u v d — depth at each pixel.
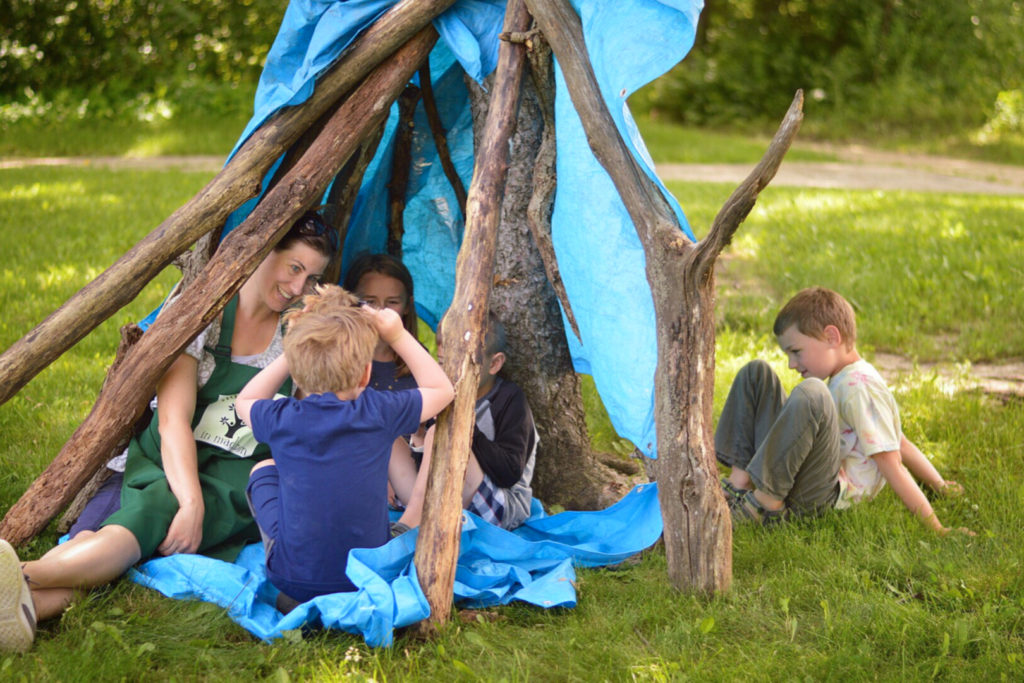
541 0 3.20
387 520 2.84
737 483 3.65
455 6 3.40
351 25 3.26
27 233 7.94
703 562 2.87
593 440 4.43
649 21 2.93
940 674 2.54
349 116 3.32
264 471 2.93
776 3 20.89
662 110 20.70
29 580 2.58
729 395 3.72
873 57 19.98
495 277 3.73
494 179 3.13
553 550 3.20
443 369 2.91
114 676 2.42
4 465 3.79
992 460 4.11
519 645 2.65
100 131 14.48
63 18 16.19
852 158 16.22
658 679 2.46
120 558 2.80
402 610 2.61
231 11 17.31
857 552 3.22
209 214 3.24
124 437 3.24
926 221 9.23
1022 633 2.71
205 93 16.09
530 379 3.77
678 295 2.90
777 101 20.05
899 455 3.51
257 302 3.29
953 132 18.20
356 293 3.64
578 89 3.10
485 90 3.65
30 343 3.05
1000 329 6.00
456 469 2.80
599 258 3.13
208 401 3.26
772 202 10.67
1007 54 19.48
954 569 3.04
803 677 2.51
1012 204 10.54
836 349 3.59
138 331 3.15
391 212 4.04
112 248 7.61
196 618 2.71
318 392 2.67
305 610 2.64
